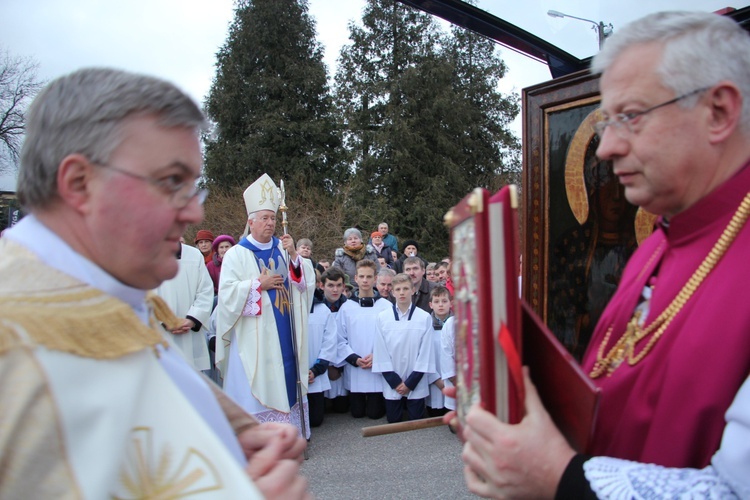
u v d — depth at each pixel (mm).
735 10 1601
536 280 2166
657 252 1350
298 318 5031
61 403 812
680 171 1108
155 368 946
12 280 886
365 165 22500
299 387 4984
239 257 4879
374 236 10242
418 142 22453
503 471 1029
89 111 930
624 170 1149
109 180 940
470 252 1023
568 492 993
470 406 1085
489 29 2299
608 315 1417
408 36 23547
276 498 1062
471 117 23594
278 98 25875
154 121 963
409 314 5672
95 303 917
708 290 1063
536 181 2166
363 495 4062
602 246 1987
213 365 5910
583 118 2018
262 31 25875
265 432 1242
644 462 1077
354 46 24188
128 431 869
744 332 982
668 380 1055
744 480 886
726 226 1113
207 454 910
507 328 974
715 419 990
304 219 17734
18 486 789
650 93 1091
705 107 1079
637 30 1125
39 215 980
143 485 889
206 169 24812
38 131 957
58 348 833
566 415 1069
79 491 797
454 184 22672
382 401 5957
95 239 961
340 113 24578
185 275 5121
